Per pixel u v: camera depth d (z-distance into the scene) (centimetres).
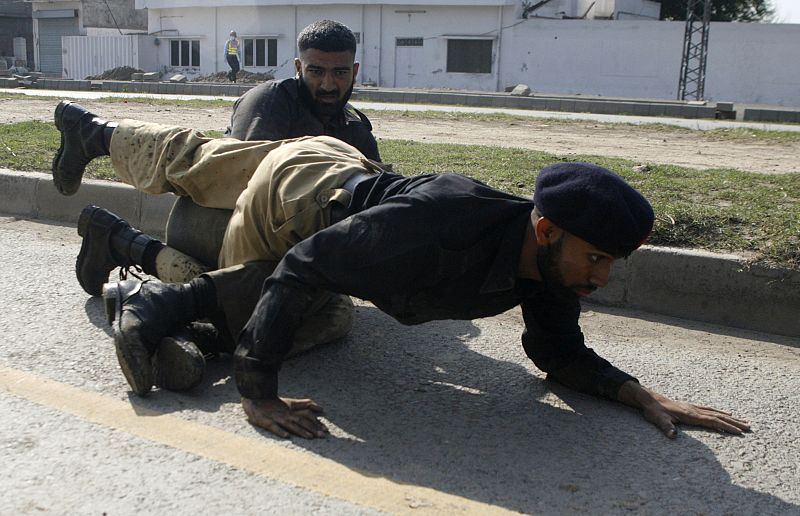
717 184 618
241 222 326
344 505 242
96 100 1491
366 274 261
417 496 248
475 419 304
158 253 375
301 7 3306
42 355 344
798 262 420
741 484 268
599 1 3281
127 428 282
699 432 302
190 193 360
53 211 614
